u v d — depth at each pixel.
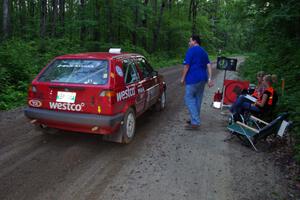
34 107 4.83
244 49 60.38
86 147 4.89
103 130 4.50
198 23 41.00
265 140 5.44
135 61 5.89
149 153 4.71
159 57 27.61
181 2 37.94
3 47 10.90
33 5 30.48
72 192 3.43
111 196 3.38
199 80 5.88
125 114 4.88
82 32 20.39
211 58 39.28
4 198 3.26
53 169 4.02
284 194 3.55
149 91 6.27
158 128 6.11
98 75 4.60
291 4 8.71
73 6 27.59
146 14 25.98
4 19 15.50
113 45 20.92
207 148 5.04
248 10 12.07
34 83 4.79
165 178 3.87
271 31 10.85
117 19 22.84
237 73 17.39
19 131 5.56
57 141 5.11
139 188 3.58
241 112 6.01
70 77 4.70
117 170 4.05
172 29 34.44
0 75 8.44
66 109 4.58
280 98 6.86
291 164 4.39
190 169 4.17
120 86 4.72
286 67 9.46
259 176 4.01
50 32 20.23
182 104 8.62
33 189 3.47
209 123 6.63
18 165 4.10
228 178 3.93
